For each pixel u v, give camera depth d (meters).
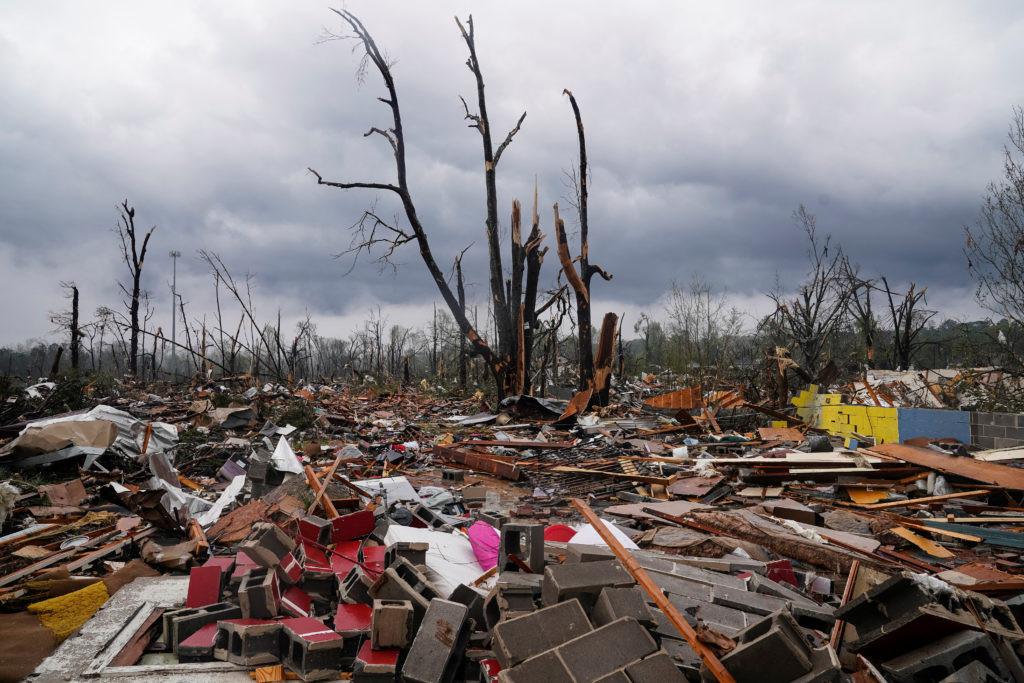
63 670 4.51
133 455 13.12
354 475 15.16
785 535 7.54
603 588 4.45
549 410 25.91
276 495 8.30
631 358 49.69
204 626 4.98
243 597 4.91
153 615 5.35
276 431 18.83
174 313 53.34
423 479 15.01
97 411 13.38
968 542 8.46
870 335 42.50
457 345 58.66
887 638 4.00
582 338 29.78
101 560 6.78
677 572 5.79
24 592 5.66
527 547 5.61
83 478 11.44
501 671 3.92
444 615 4.49
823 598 6.45
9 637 5.03
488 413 28.75
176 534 7.45
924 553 8.13
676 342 35.28
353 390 38.28
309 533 6.35
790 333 44.75
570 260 29.14
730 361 33.81
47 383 19.28
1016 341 24.83
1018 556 8.01
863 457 12.02
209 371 38.75
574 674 3.71
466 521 9.18
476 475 15.58
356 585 5.32
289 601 5.16
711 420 21.23
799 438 18.09
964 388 22.42
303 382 40.75
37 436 11.70
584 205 30.73
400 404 32.44
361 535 6.83
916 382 25.48
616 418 24.98
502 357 30.42
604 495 12.96
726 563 6.39
